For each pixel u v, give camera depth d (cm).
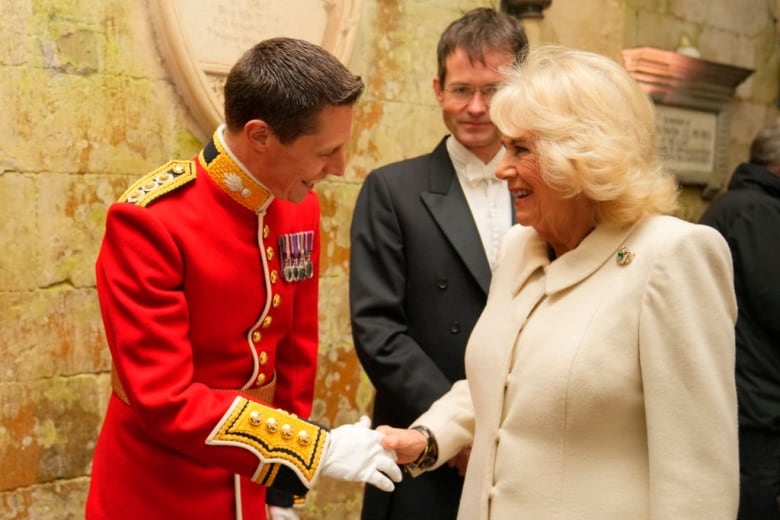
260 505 157
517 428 132
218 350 144
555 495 128
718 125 454
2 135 226
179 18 248
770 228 269
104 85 244
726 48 460
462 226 195
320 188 297
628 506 124
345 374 311
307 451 136
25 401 235
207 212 140
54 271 238
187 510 145
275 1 274
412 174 203
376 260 198
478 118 196
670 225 127
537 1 350
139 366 132
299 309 163
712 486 119
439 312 194
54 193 236
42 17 230
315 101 130
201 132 265
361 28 302
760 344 269
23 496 237
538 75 131
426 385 184
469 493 142
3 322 230
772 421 269
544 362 129
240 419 133
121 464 146
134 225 134
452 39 197
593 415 125
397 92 315
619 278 127
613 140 125
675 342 120
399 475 143
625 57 399
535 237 147
